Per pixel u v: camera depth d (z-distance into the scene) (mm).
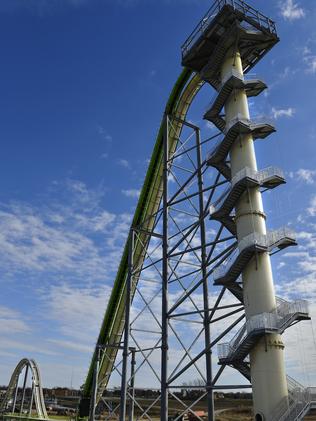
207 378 32875
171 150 45688
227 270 28344
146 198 46812
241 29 34500
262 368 24656
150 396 98250
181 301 33250
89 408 47594
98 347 44281
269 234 27578
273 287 27172
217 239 33719
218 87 39094
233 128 31312
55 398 120312
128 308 39875
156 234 41500
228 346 27016
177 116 45219
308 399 23219
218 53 36344
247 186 29281
